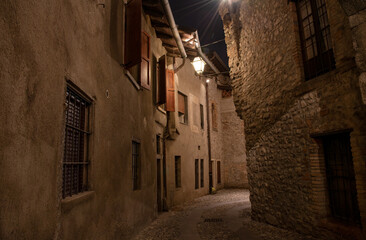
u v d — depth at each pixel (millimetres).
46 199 2500
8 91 1950
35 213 2291
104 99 4383
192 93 14203
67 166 3279
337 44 4465
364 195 3951
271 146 6648
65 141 3152
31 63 2266
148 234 6266
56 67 2738
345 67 4301
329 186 5031
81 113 3789
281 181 6199
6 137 1912
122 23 5672
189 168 12992
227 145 18250
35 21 2346
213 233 6223
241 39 8445
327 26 4961
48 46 2574
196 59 10227
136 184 6719
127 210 5508
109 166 4539
